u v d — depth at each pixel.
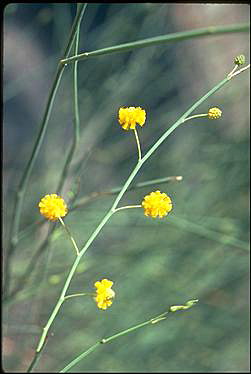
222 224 0.51
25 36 0.69
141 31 0.58
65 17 0.61
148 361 0.53
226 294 0.55
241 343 0.54
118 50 0.30
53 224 0.40
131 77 0.58
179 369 0.53
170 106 0.62
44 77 0.74
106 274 0.54
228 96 0.58
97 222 0.52
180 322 0.54
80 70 0.59
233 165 0.55
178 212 0.54
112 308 0.54
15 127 0.73
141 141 0.61
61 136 0.61
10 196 0.59
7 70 0.68
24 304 0.54
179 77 0.63
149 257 0.54
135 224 0.53
